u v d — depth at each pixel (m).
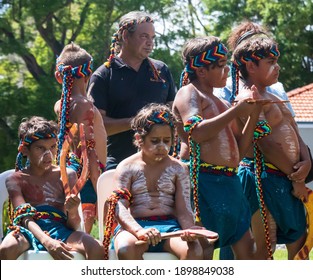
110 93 15.15
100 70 15.27
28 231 11.28
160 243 11.15
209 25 65.19
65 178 11.64
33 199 11.83
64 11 57.66
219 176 11.88
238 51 13.04
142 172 11.62
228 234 11.80
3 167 52.97
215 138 11.90
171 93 15.77
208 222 11.77
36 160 11.77
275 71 12.84
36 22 57.03
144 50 15.16
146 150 11.54
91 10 58.03
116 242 11.04
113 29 58.28
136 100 15.19
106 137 13.98
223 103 12.39
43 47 62.28
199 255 10.85
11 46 54.78
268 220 12.73
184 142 12.24
